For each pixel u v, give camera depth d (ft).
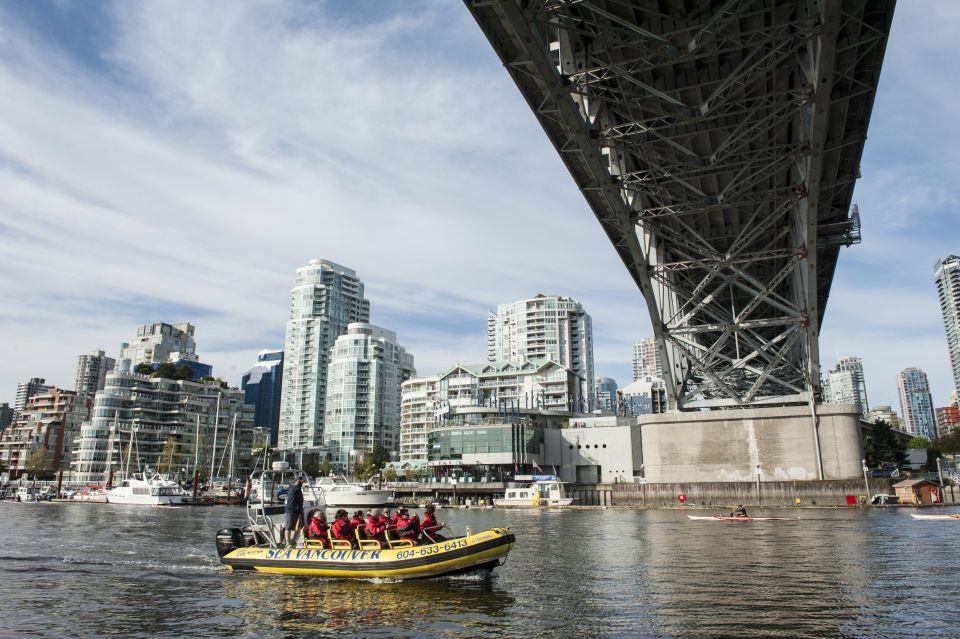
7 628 38.68
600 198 125.90
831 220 146.20
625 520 134.82
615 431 256.52
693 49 82.07
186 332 547.90
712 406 185.57
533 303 474.49
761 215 141.69
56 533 104.27
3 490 274.36
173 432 367.45
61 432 392.68
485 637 35.19
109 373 360.07
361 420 426.51
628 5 84.07
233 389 421.18
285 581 52.85
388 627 37.50
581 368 464.65
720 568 59.77
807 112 99.50
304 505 60.54
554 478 223.92
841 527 105.70
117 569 61.72
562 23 83.15
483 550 50.78
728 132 111.75
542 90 92.07
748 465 171.53
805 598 44.80
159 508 206.39
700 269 161.99
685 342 164.45
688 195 132.77
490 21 77.10
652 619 38.83
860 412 168.04
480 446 252.42
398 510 56.59
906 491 170.60
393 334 494.59
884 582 51.16
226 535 59.77
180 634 36.91
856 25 83.25
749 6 77.56
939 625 36.88
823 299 211.82
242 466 400.26
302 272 525.34
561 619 38.96
